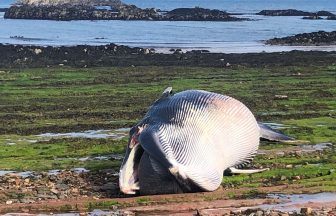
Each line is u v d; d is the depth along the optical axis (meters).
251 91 69.94
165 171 30.83
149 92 69.50
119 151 42.59
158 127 32.66
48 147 43.84
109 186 33.25
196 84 74.94
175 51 110.38
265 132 42.94
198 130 32.88
